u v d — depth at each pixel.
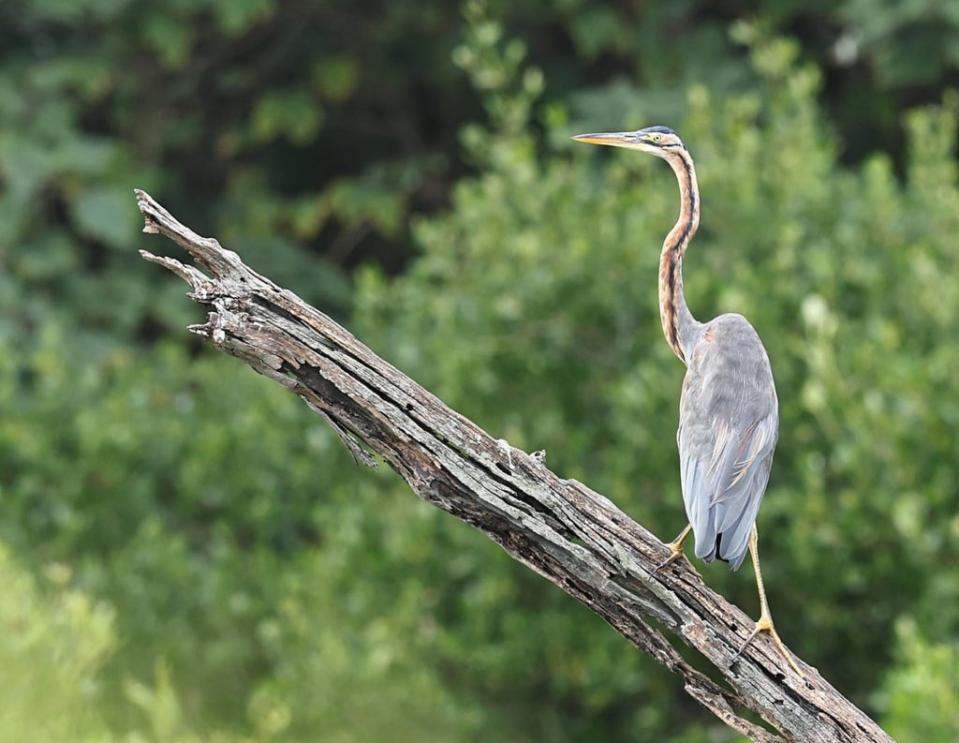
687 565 6.00
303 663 12.12
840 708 6.03
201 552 14.33
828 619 12.03
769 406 7.03
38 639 7.96
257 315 5.57
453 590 12.97
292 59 21.69
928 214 13.81
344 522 12.80
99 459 13.58
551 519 5.90
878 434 11.64
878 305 13.02
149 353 19.20
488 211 13.45
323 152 22.39
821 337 11.52
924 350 12.95
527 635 12.29
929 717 9.61
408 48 21.42
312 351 5.62
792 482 12.48
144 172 19.52
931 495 11.55
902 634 10.48
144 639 12.59
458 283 13.60
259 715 12.17
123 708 11.68
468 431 5.79
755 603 12.42
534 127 20.61
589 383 13.20
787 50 14.47
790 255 12.52
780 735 6.21
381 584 12.81
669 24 19.55
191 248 5.50
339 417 5.79
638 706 12.99
